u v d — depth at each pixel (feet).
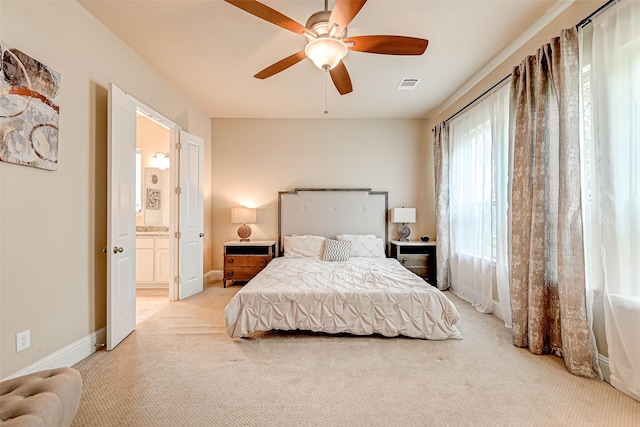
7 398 3.83
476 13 7.61
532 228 7.55
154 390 6.05
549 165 7.45
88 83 7.69
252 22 7.97
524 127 8.09
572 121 6.70
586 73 6.81
